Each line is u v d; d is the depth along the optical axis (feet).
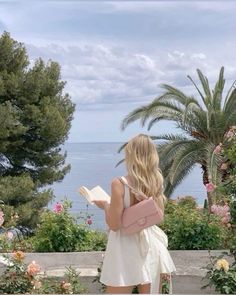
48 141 73.26
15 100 71.97
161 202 13.67
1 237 26.02
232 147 24.35
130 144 13.64
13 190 66.74
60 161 75.72
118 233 13.39
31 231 66.64
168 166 64.18
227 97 63.26
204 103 64.03
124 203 13.34
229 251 22.48
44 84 73.05
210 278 19.53
